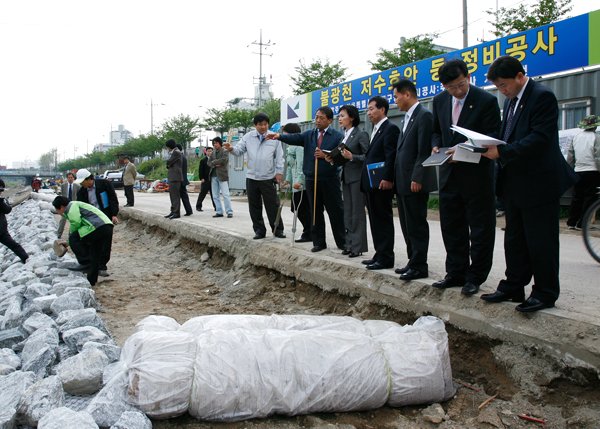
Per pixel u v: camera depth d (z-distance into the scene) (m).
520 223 3.20
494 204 3.53
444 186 3.65
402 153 4.09
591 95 8.66
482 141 2.87
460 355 3.48
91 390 2.98
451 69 3.35
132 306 5.40
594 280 4.16
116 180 32.16
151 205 14.39
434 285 3.84
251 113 36.28
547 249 3.04
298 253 5.66
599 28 8.50
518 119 3.10
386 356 3.02
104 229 6.06
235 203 15.29
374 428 2.84
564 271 4.59
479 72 10.76
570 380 2.81
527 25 16.84
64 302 4.63
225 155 9.87
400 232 7.85
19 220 16.20
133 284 6.47
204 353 2.84
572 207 7.61
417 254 4.12
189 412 2.76
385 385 2.91
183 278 6.90
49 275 6.27
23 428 2.66
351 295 4.59
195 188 22.19
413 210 4.08
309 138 5.64
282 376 2.83
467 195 3.48
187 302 5.62
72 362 3.06
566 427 2.64
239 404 2.75
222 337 2.97
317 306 4.93
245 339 2.98
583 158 7.26
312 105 16.67
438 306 3.71
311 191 5.62
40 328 4.02
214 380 2.73
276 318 3.64
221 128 37.09
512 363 3.09
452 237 3.75
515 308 3.20
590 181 7.30
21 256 8.07
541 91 2.97
